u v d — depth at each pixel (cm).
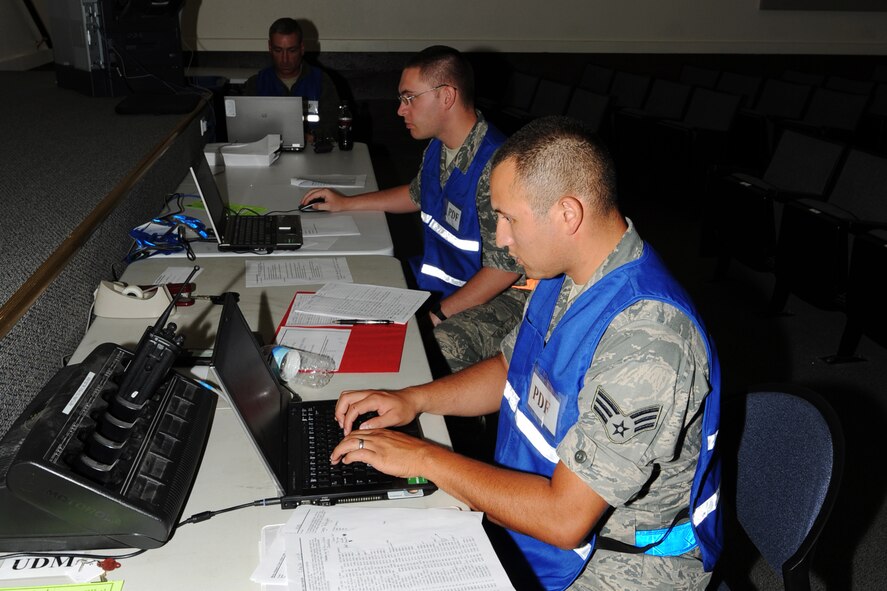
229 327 126
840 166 361
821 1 696
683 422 111
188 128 321
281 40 429
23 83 412
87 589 99
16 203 212
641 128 527
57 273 162
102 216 199
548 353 128
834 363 330
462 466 122
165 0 350
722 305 390
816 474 128
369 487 120
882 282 287
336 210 270
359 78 650
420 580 100
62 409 111
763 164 542
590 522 114
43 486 100
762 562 212
